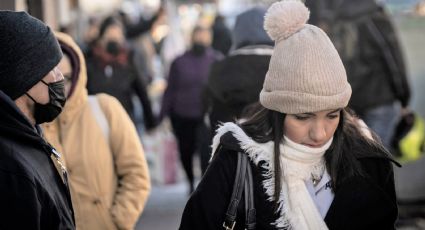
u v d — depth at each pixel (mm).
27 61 2795
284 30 2887
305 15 2896
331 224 3006
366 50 7090
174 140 10859
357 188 3014
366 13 7078
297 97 2801
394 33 7141
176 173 10922
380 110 7199
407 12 8039
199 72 9922
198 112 9922
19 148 2633
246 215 2945
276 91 2863
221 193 2984
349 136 3068
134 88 8883
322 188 3029
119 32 7965
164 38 18750
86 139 4039
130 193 4133
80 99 4062
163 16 13578
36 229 2541
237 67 4848
